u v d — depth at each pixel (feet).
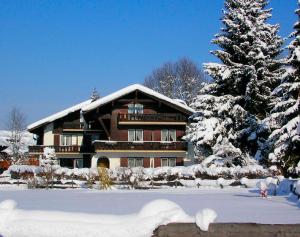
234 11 151.84
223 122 145.69
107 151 171.01
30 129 186.91
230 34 153.69
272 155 98.37
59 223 37.55
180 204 60.85
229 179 129.80
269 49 149.48
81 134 188.65
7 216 39.34
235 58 152.25
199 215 35.45
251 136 142.41
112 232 36.06
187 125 173.78
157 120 173.37
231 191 101.24
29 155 184.24
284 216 45.91
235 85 147.74
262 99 143.95
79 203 62.54
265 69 144.66
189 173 132.57
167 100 171.73
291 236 34.35
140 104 176.55
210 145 146.92
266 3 154.10
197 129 147.33
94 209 52.44
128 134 175.94
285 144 97.25
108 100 171.01
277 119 101.50
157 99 172.14
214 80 155.22
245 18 148.15
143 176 124.26
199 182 125.18
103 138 186.70
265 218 44.19
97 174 126.62
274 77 144.46
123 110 176.04
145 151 171.32
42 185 120.37
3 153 211.41
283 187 85.20
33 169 140.05
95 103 169.99
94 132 187.32
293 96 99.71
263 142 142.82
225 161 139.64
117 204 60.39
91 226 36.88
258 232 34.53
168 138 176.14
